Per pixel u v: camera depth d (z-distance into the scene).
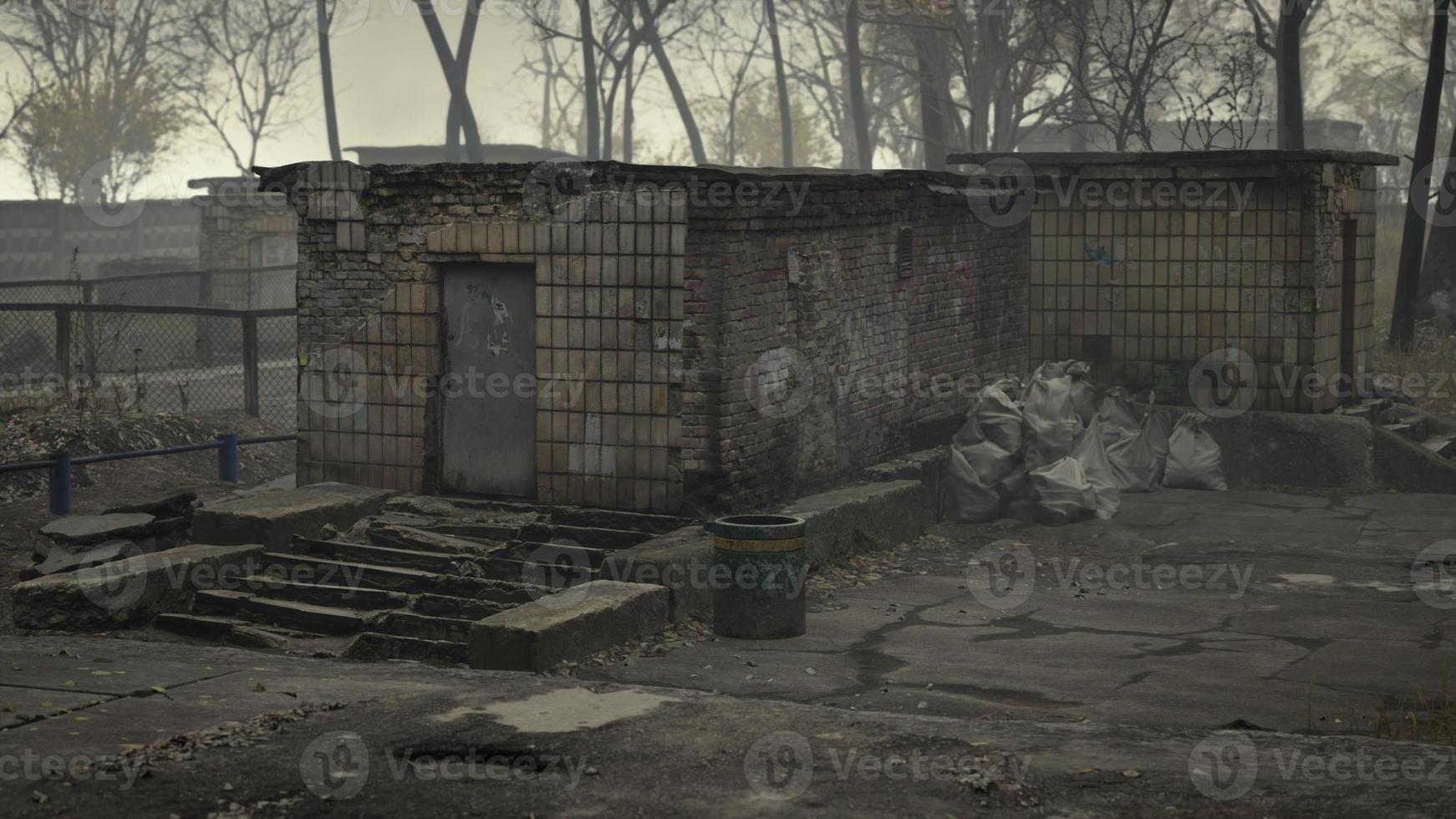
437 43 38.41
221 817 5.54
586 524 11.66
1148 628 10.23
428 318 12.24
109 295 28.70
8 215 40.03
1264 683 8.67
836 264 13.30
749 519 10.20
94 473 14.73
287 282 30.27
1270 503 15.69
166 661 8.57
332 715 7.10
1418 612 10.72
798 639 9.91
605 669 9.01
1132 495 16.30
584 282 11.64
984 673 8.93
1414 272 22.89
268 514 11.23
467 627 9.70
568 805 5.71
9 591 10.83
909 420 15.08
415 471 12.39
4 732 6.63
